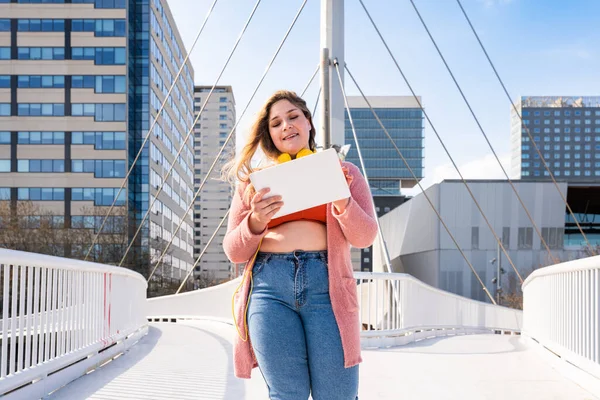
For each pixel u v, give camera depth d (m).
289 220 1.58
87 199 54.22
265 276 1.53
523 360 5.39
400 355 5.78
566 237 59.03
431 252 53.75
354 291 1.56
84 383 3.84
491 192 53.38
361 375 4.41
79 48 55.88
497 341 7.41
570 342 4.39
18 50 55.75
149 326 9.60
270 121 1.72
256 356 1.54
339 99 7.79
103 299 4.88
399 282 7.10
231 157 1.86
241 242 1.55
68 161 54.72
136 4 59.34
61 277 3.77
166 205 65.44
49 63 55.69
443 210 52.91
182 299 11.22
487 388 3.87
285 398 1.49
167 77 69.00
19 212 48.59
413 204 60.03
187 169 82.81
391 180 133.50
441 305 8.61
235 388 3.67
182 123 79.25
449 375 4.42
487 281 52.12
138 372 4.34
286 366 1.48
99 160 54.84
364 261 118.94
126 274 5.83
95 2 56.19
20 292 3.08
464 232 52.72
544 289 5.56
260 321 1.50
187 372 4.34
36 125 55.06
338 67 7.81
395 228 67.31
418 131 135.00
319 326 1.49
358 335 1.55
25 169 54.59
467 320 9.64
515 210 53.25
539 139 153.50
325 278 1.51
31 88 55.44
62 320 3.79
